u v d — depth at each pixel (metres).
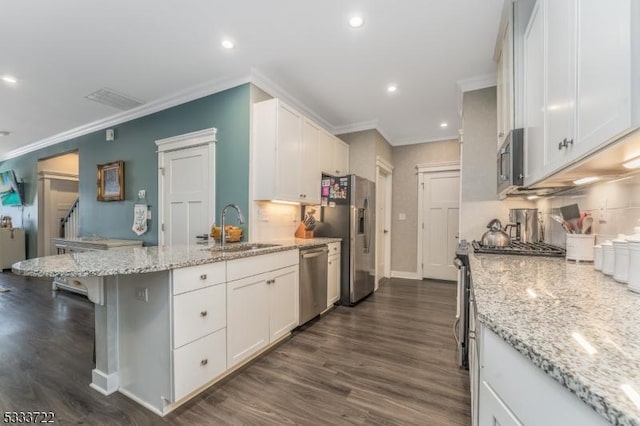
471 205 2.95
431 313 3.35
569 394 0.51
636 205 1.26
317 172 3.72
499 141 2.43
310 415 1.61
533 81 1.58
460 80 3.06
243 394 1.80
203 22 2.22
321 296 3.22
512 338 0.64
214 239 2.82
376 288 4.46
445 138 5.03
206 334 1.80
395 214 5.39
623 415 0.38
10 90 3.33
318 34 2.36
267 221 3.28
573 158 1.06
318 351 2.39
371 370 2.09
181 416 1.60
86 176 4.61
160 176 3.64
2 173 6.45
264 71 2.95
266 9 2.08
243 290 2.11
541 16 1.44
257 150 3.03
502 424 0.72
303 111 3.83
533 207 2.75
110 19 2.18
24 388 1.85
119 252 2.13
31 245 5.86
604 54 0.85
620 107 0.76
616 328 0.67
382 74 2.98
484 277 1.24
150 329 1.68
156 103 3.63
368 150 4.48
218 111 3.20
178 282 1.63
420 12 2.10
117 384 1.84
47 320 3.02
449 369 2.11
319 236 3.85
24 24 2.22
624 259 1.10
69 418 1.58
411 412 1.64
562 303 0.87
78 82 3.15
